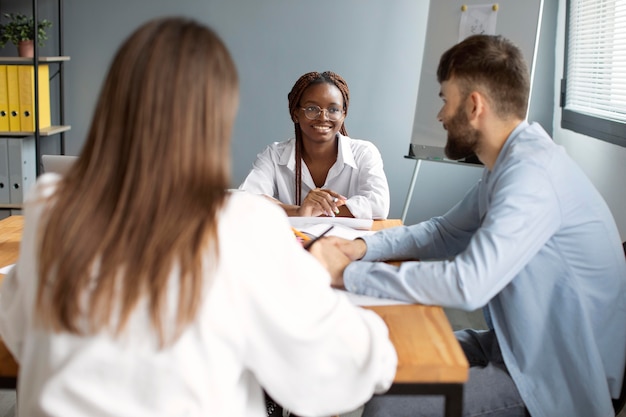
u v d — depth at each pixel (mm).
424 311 1358
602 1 3068
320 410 1002
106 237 883
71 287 892
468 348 1610
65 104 4047
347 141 2508
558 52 3682
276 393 982
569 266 1424
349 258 1627
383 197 2328
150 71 885
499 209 1362
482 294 1336
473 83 1449
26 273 979
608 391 1421
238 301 922
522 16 2924
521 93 1452
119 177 900
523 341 1429
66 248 893
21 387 983
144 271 877
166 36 901
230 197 955
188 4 3906
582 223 1427
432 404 1410
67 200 913
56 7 3943
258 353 956
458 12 3074
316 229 1854
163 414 917
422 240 1698
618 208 2797
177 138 889
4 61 3562
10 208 3652
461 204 1724
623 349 1486
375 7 3834
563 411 1412
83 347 910
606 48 3023
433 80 3152
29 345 975
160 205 885
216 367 927
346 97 2453
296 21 3885
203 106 902
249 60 3949
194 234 889
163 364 907
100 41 3975
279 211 989
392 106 3934
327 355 989
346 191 2521
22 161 3596
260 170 2514
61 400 913
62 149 3971
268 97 3984
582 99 3303
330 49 3900
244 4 3889
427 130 3184
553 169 1405
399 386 1163
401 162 3990
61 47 3910
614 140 2764
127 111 894
